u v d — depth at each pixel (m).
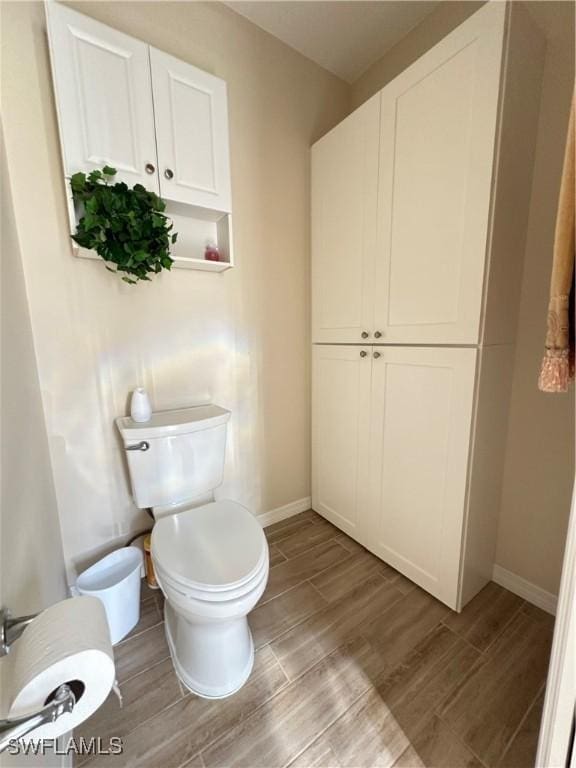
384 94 1.26
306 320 1.87
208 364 1.54
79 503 1.28
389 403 1.41
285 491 1.93
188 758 0.84
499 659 1.09
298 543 1.71
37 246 1.09
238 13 1.41
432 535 1.30
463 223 1.07
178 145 1.23
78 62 1.02
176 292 1.41
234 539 1.08
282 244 1.70
